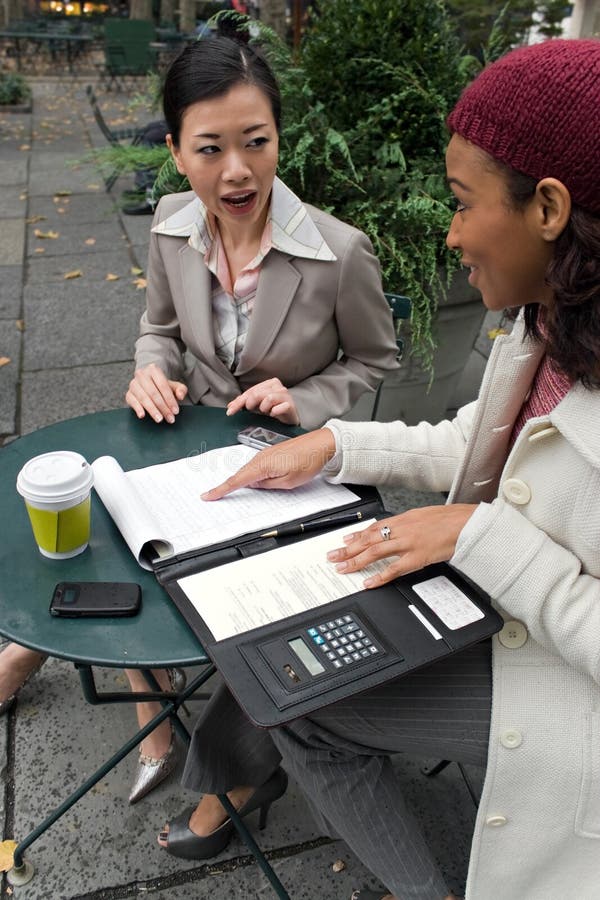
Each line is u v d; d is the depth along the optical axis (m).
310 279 1.73
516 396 1.25
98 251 5.09
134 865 1.65
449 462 1.49
